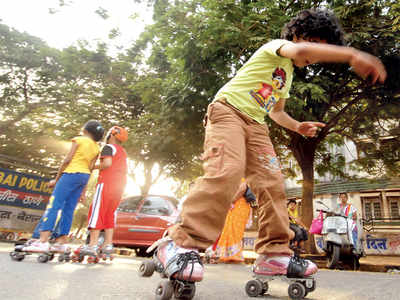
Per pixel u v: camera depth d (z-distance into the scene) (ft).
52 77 48.57
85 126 11.59
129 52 47.60
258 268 5.36
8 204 19.51
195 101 27.55
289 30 4.93
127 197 22.66
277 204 5.28
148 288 5.08
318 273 10.04
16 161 21.22
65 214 10.64
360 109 33.88
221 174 4.38
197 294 4.91
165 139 34.06
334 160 42.86
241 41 22.82
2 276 5.68
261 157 5.21
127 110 44.91
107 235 11.29
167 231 4.65
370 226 47.98
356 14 23.70
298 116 24.40
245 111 5.04
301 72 24.70
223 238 15.62
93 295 4.22
